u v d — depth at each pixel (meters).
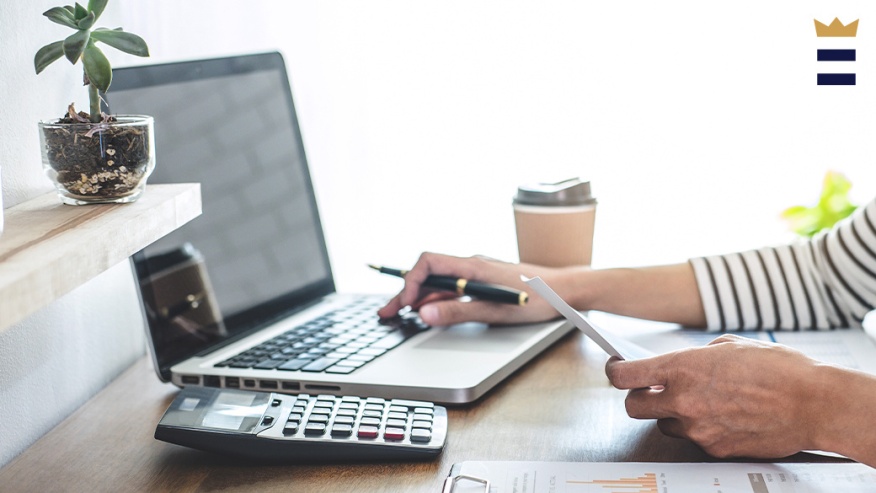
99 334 0.92
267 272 1.05
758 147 1.49
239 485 0.65
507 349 0.91
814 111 1.46
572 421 0.77
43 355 0.80
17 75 0.79
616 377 0.72
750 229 1.52
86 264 0.58
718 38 1.46
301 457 0.68
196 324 0.92
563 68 1.51
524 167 1.56
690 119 1.49
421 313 0.98
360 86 1.52
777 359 0.67
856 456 0.63
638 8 1.48
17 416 0.75
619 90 1.50
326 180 1.55
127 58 1.09
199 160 0.99
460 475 0.63
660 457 0.69
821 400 0.64
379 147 1.57
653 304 1.02
